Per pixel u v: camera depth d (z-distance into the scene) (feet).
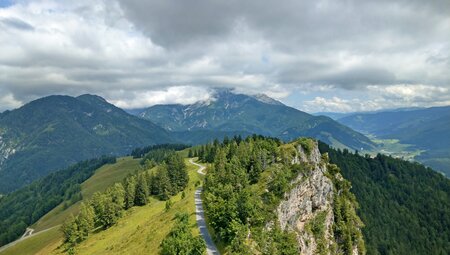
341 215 483.10
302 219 400.47
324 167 517.55
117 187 646.74
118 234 489.26
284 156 441.27
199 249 286.46
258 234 308.81
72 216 554.87
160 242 324.60
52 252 550.77
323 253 389.80
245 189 346.33
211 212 323.16
